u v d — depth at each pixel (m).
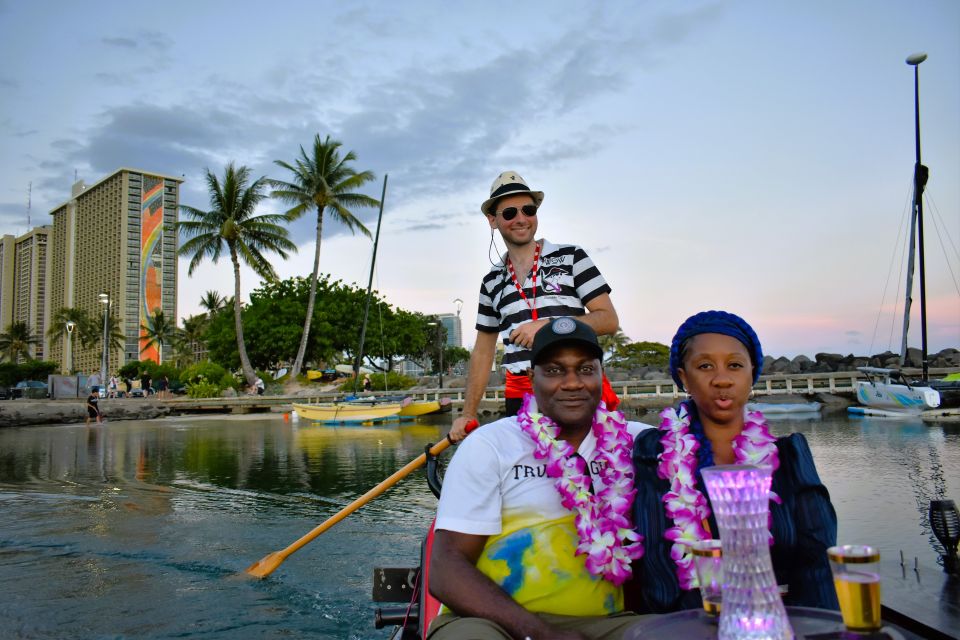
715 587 1.36
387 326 51.09
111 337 88.44
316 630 3.81
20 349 91.88
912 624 2.38
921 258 22.86
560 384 2.07
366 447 14.43
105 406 29.83
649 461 2.07
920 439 12.09
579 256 3.18
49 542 5.87
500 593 1.88
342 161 42.12
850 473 8.16
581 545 1.97
